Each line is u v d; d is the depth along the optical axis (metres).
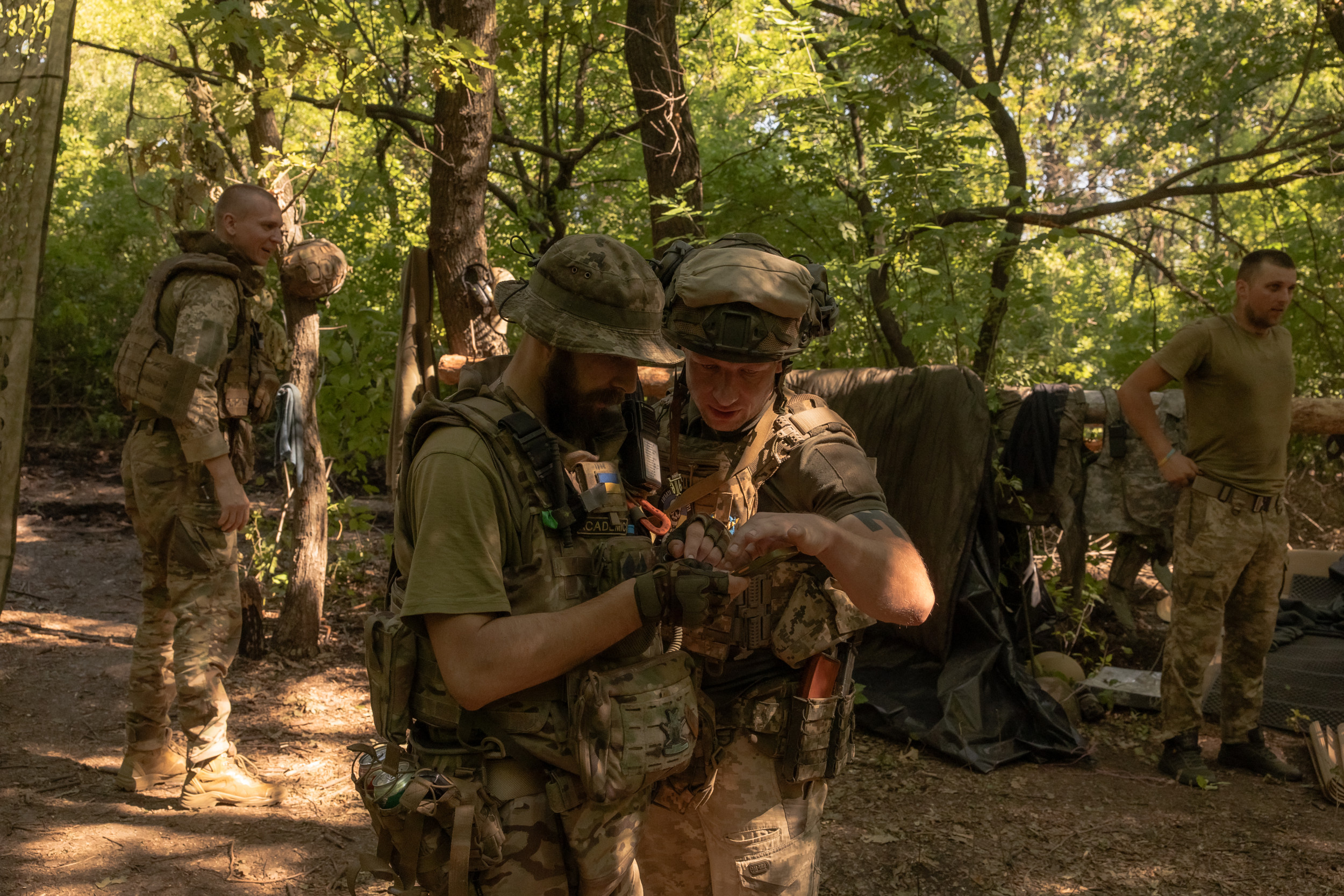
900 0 6.58
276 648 5.16
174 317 3.30
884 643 4.52
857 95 5.82
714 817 2.00
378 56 4.90
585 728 1.56
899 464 4.53
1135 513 4.91
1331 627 5.11
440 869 1.57
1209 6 9.40
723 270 1.83
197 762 3.42
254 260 3.51
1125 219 10.78
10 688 4.48
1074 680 4.69
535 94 7.90
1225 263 6.93
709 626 1.95
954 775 3.85
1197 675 3.86
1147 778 3.87
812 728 1.97
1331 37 6.69
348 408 6.01
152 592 3.51
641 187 7.54
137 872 2.90
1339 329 6.65
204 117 4.77
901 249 5.79
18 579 6.28
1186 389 3.93
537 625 1.47
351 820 3.36
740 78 8.21
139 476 3.33
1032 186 6.92
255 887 2.87
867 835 3.32
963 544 4.32
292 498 5.42
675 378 2.08
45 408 11.12
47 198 2.10
